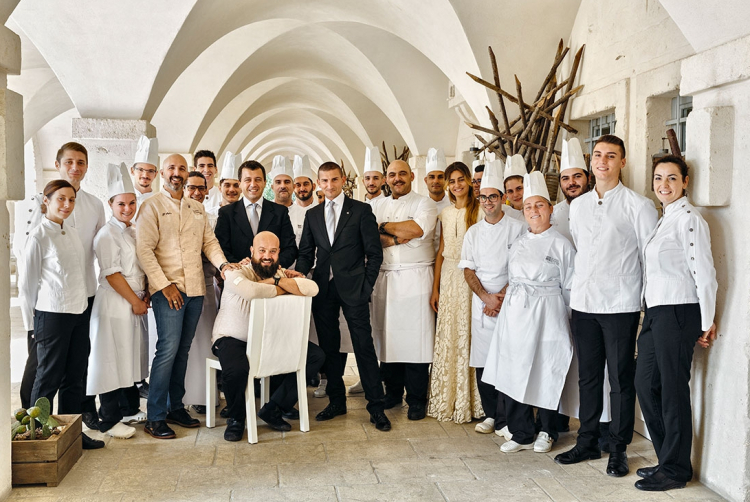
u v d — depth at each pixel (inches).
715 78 128.9
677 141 165.5
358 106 512.1
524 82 255.0
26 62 376.5
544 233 156.3
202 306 183.0
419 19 264.5
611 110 209.0
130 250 166.7
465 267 174.9
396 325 187.0
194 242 171.3
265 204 195.9
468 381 181.0
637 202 141.3
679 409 131.3
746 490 123.6
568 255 154.2
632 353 143.2
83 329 158.9
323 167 182.4
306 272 188.4
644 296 136.7
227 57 373.7
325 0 296.8
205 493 131.9
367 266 180.1
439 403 183.8
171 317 165.5
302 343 170.2
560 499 128.6
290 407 177.0
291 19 331.0
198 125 395.5
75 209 162.7
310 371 177.3
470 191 183.6
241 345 165.8
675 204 132.8
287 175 222.2
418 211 185.6
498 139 251.1
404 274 187.2
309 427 175.8
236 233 191.6
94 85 238.7
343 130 661.3
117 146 244.7
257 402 203.9
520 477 140.6
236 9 270.4
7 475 130.8
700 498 128.5
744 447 123.6
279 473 143.1
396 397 200.4
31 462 134.6
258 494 131.6
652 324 133.6
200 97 386.0
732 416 127.3
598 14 213.5
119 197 163.9
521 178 180.9
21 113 129.3
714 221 133.8
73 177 160.6
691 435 133.2
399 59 372.8
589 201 146.9
